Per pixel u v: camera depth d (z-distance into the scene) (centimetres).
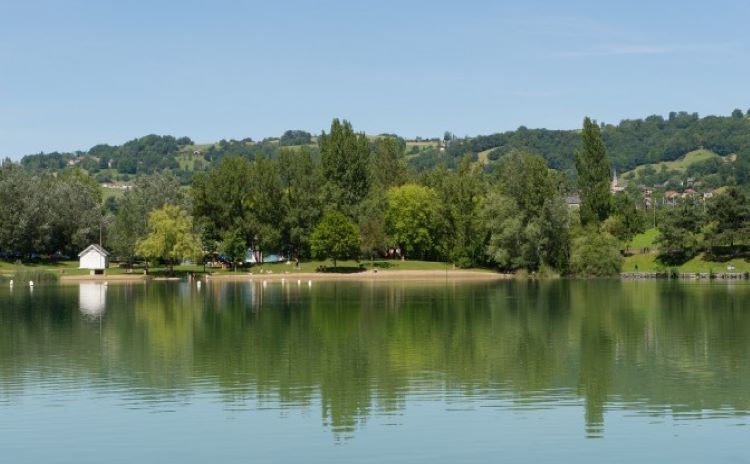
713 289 13862
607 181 18588
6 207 18750
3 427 4534
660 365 6194
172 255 17462
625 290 13700
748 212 17625
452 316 9538
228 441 4262
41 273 16638
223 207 19338
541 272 17512
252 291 14075
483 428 4459
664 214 19312
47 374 5953
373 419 4656
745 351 6812
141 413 4816
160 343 7438
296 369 6100
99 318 9550
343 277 18225
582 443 4197
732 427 4469
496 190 19162
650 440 4241
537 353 6762
